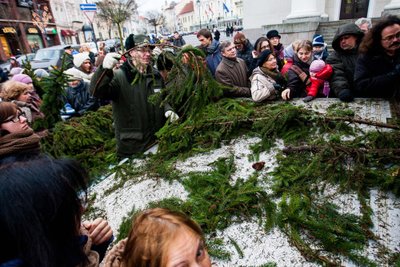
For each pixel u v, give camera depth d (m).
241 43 4.59
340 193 1.56
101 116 3.56
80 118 3.39
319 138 2.01
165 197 1.86
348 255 1.20
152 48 2.24
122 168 2.42
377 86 2.31
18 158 0.70
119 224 1.72
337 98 2.62
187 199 1.77
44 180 0.61
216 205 1.62
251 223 1.50
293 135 2.11
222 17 61.53
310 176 1.68
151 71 2.40
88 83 4.12
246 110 2.54
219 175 1.88
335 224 1.34
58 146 2.79
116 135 2.76
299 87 2.84
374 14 12.87
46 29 26.39
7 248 0.59
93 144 3.10
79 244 0.73
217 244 1.41
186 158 2.28
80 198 0.70
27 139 1.14
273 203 1.57
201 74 2.00
